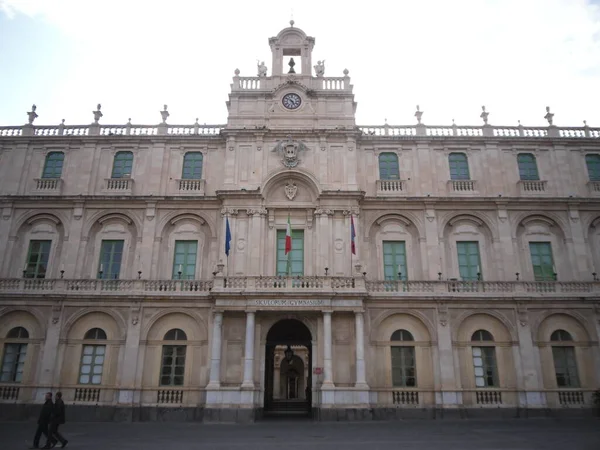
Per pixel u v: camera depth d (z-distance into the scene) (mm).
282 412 40250
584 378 34125
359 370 32469
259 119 39219
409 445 19922
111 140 39812
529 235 38000
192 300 34875
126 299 34906
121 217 37906
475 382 34062
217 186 38594
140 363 33875
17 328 35031
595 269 37250
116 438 22938
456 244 37750
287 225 36375
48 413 19906
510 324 34875
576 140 40062
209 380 32438
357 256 35656
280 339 36750
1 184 38750
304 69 40906
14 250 37312
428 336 34844
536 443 20312
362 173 39125
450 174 39438
